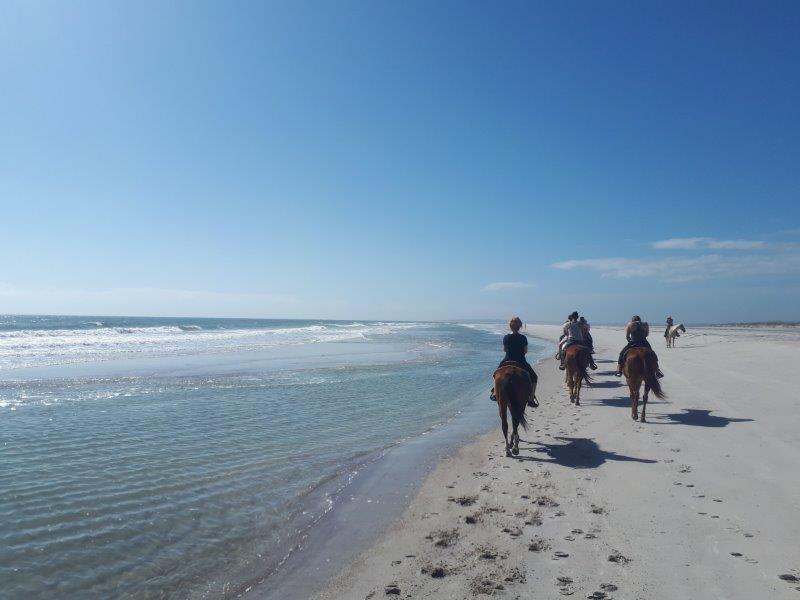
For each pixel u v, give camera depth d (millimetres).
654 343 36344
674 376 17812
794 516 6012
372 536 6105
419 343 44500
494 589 4727
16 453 9109
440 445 10266
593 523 6113
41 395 14984
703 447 8984
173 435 10633
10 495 7078
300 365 24125
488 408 14297
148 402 14219
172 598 4770
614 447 9383
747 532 5645
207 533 6152
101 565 5297
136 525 6277
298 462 9039
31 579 4953
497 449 9852
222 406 13828
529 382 9570
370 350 34844
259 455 9375
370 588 4895
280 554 5695
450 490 7625
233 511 6828
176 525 6332
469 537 5930
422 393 16766
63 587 4848
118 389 16234
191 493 7402
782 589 4500
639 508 6477
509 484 7738
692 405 12695
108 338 42562
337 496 7445
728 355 23703
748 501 6508
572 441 10070
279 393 16141
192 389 16484
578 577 4875
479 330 92312
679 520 6047
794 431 9664
